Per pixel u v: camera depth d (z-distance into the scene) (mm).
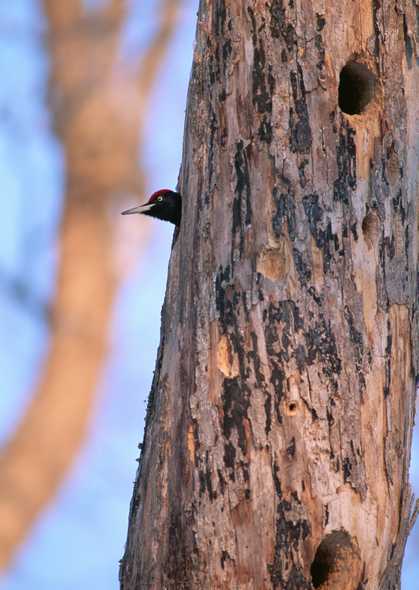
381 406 11453
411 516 11766
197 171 11953
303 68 11688
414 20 12172
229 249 11594
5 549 18203
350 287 11477
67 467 18875
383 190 11750
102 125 20281
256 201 11570
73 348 19141
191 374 11578
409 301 11820
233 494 11195
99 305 19438
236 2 11875
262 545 11070
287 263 11438
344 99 12109
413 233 12008
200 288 11680
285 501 11094
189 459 11422
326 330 11352
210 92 11953
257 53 11758
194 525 11297
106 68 20641
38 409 19000
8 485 18531
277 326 11336
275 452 11164
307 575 11016
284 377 11258
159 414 11938
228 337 11445
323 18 11758
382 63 11906
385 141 11812
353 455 11234
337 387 11281
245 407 11273
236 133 11734
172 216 14289
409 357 11797
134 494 12188
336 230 11516
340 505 11117
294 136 11602
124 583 11992
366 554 11258
